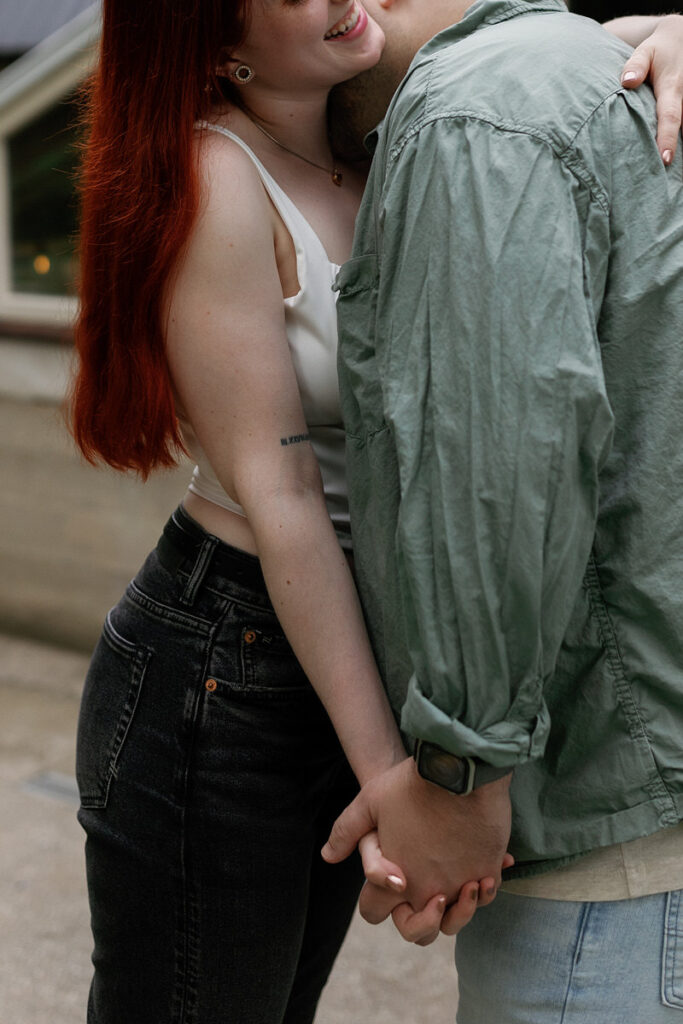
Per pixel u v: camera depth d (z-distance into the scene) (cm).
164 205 111
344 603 112
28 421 381
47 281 368
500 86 97
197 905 122
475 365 92
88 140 122
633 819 102
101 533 375
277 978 126
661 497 99
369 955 240
